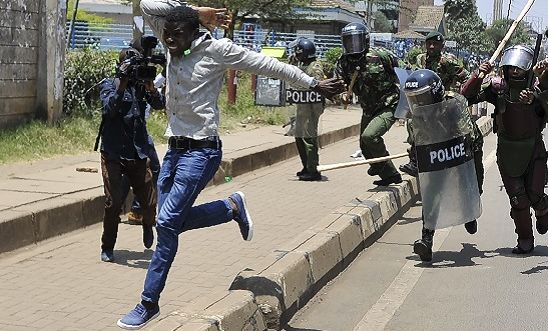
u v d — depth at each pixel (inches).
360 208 343.6
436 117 296.8
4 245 283.6
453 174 300.0
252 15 1135.0
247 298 214.2
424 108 296.2
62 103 499.2
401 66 402.9
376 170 408.2
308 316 244.4
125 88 273.3
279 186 459.8
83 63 535.5
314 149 478.0
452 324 236.8
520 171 315.3
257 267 242.4
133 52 269.6
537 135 315.0
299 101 464.4
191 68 206.7
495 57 310.7
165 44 210.7
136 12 458.6
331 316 244.7
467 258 315.9
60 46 485.7
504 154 315.9
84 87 529.0
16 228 289.9
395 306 254.5
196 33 208.1
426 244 303.6
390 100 395.9
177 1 219.0
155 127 561.3
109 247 283.1
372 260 313.3
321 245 275.7
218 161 211.6
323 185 466.0
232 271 272.5
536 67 304.7
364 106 402.6
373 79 389.7
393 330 232.2
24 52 464.1
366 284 279.4
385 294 267.6
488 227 377.4
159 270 205.0
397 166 539.5
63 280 257.6
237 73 877.2
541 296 263.6
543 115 315.9
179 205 205.9
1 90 445.4
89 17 1411.2
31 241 298.5
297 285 245.8
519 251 322.0
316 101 466.0
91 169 408.8
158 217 207.5
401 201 399.5
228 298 213.2
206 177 208.8
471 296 264.4
